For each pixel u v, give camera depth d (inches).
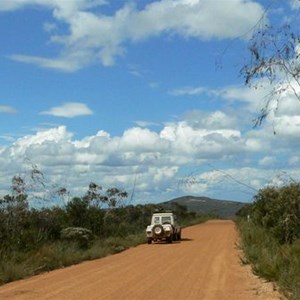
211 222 3193.9
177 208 2970.0
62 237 1165.1
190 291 597.0
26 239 986.7
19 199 1050.7
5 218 1013.2
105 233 1456.7
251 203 1245.7
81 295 577.0
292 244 783.7
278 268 659.4
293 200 871.1
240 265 842.2
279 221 891.4
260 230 1071.6
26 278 748.0
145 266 860.0
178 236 1562.5
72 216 1402.6
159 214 1551.4
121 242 1353.3
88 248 1167.0
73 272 808.3
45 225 1148.5
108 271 805.2
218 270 784.9
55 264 893.2
